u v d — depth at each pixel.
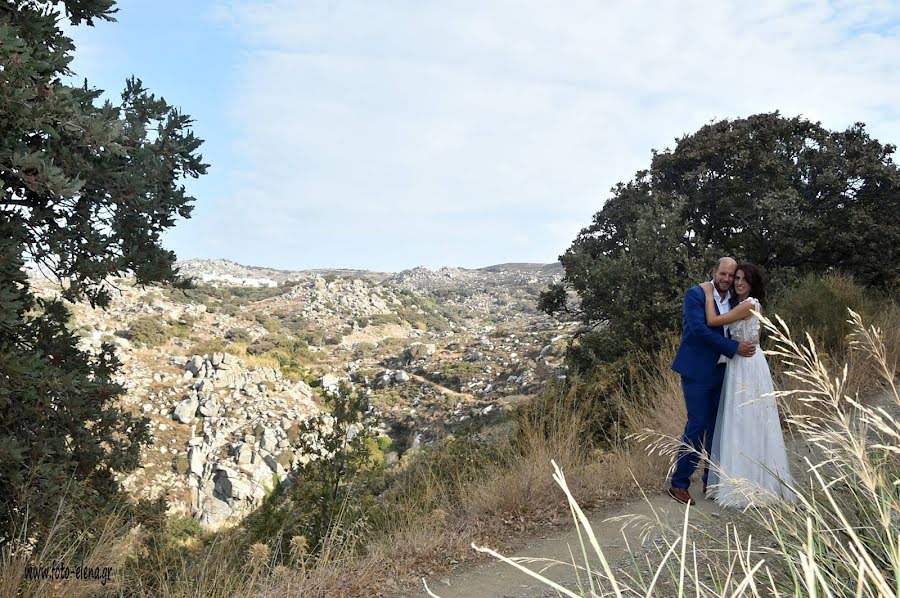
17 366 6.00
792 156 20.09
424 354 101.31
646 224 16.25
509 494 4.61
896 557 1.24
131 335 79.62
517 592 3.24
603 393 6.62
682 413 5.36
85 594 3.55
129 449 7.60
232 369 67.38
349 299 183.00
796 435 4.61
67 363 7.64
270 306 170.38
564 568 3.42
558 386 6.58
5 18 6.16
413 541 4.14
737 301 4.15
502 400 27.64
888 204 18.89
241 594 3.55
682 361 4.21
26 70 5.52
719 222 19.72
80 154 6.91
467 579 3.58
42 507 5.50
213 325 108.81
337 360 119.62
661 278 15.41
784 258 18.64
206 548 4.27
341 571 3.83
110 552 3.88
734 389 3.90
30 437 6.51
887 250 17.58
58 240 7.00
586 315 19.58
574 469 4.94
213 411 57.94
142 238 7.98
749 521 3.29
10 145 5.90
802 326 7.53
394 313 182.38
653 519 3.86
